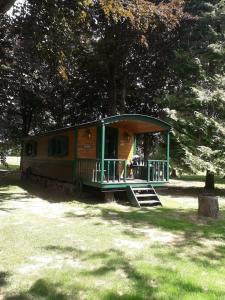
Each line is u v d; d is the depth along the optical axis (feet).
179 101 57.98
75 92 83.66
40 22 39.73
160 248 22.34
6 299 14.39
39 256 20.12
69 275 17.11
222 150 54.19
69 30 42.04
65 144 52.11
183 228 28.60
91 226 28.37
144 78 74.54
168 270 18.06
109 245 22.76
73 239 24.03
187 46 65.77
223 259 20.29
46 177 61.93
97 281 16.40
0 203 40.63
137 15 46.11
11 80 64.59
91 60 68.64
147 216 33.53
